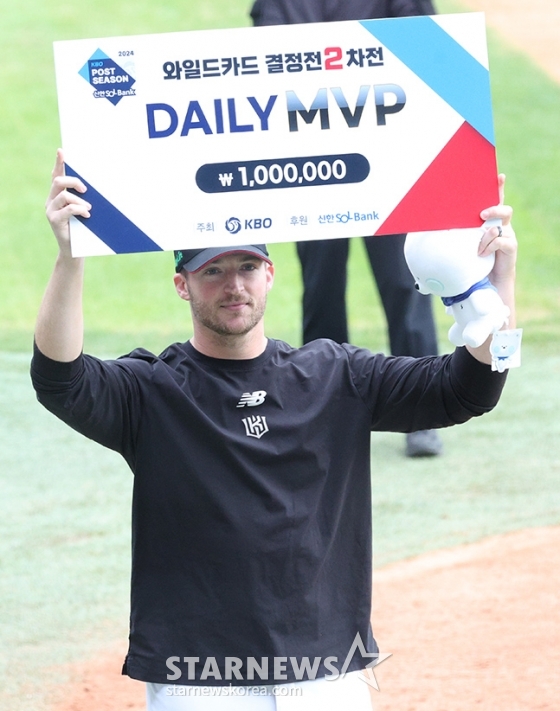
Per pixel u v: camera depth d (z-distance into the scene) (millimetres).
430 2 21953
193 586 9859
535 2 66375
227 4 63000
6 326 35688
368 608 10352
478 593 17188
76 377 9766
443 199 9719
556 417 25609
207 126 9625
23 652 15938
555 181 47031
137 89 9594
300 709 9797
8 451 24656
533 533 19391
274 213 9688
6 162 48562
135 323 36125
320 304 23859
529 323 35000
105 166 9617
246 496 9867
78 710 14344
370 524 10508
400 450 24125
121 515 21125
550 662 14953
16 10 61938
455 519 20109
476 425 25406
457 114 9688
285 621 9789
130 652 9992
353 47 9641
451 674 14781
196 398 10117
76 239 9602
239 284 9969
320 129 9664
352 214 9711
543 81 56625
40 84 55031
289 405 10164
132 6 62500
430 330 23188
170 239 9672
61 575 18500
